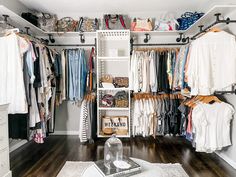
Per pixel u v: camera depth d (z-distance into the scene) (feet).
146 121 11.31
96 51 11.35
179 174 7.34
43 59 9.11
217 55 7.84
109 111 12.60
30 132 8.38
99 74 12.10
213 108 8.29
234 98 8.27
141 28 11.38
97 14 12.11
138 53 11.10
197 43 7.99
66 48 12.48
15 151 9.70
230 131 8.43
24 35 8.76
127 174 4.53
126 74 12.50
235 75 7.62
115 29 11.32
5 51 7.49
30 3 10.45
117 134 11.63
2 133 6.31
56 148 10.17
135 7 11.17
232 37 7.73
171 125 11.25
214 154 9.36
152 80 10.85
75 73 11.33
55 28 11.64
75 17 12.17
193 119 8.48
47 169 7.76
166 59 10.93
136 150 9.89
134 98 11.73
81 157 8.96
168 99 11.37
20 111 7.49
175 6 11.02
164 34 12.03
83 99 11.51
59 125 12.78
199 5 10.79
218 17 7.98
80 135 11.09
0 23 8.39
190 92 8.59
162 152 9.64
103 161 5.16
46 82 9.15
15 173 7.41
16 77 7.46
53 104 10.72
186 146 10.50
